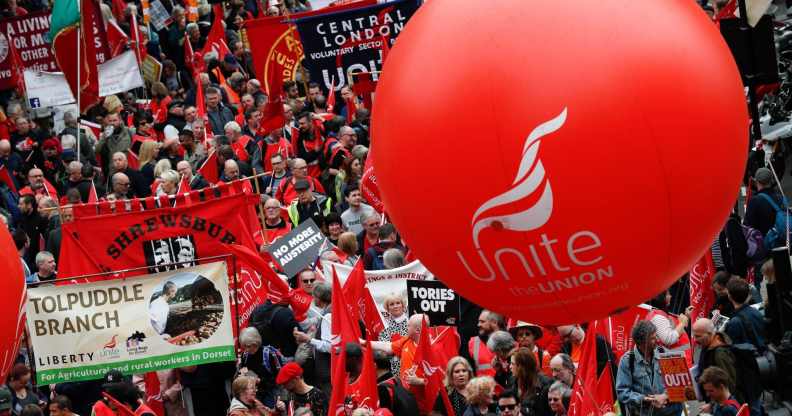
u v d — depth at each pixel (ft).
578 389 64.18
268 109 124.47
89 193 118.11
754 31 81.41
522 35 40.70
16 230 104.99
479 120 40.55
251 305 84.38
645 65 40.24
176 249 86.48
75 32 129.18
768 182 95.76
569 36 40.45
